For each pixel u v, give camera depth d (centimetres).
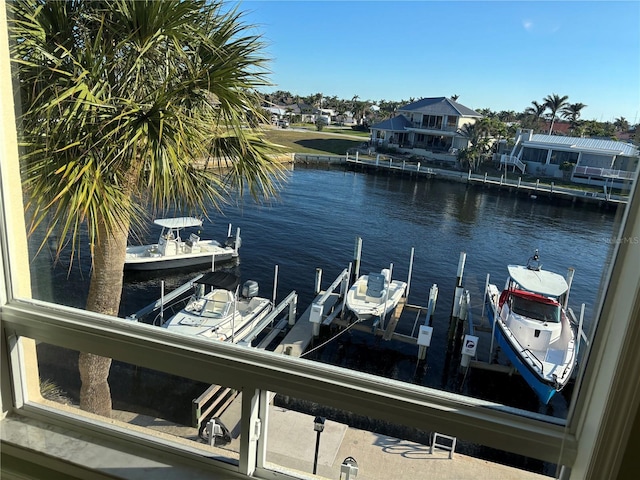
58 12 142
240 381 102
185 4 142
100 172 150
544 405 113
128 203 159
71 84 144
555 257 122
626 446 73
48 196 148
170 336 109
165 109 148
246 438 104
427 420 91
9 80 122
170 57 152
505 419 88
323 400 97
